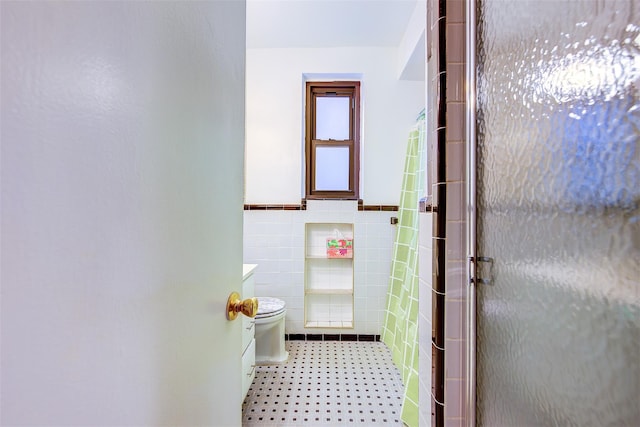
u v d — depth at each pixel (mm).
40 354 299
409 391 1647
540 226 715
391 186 2727
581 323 607
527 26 757
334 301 2799
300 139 2729
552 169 677
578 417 612
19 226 280
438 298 1032
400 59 2621
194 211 588
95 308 361
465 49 1014
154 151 466
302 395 1887
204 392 635
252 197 2746
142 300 443
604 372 561
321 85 2818
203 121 622
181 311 546
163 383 495
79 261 339
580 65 604
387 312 2609
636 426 506
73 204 331
